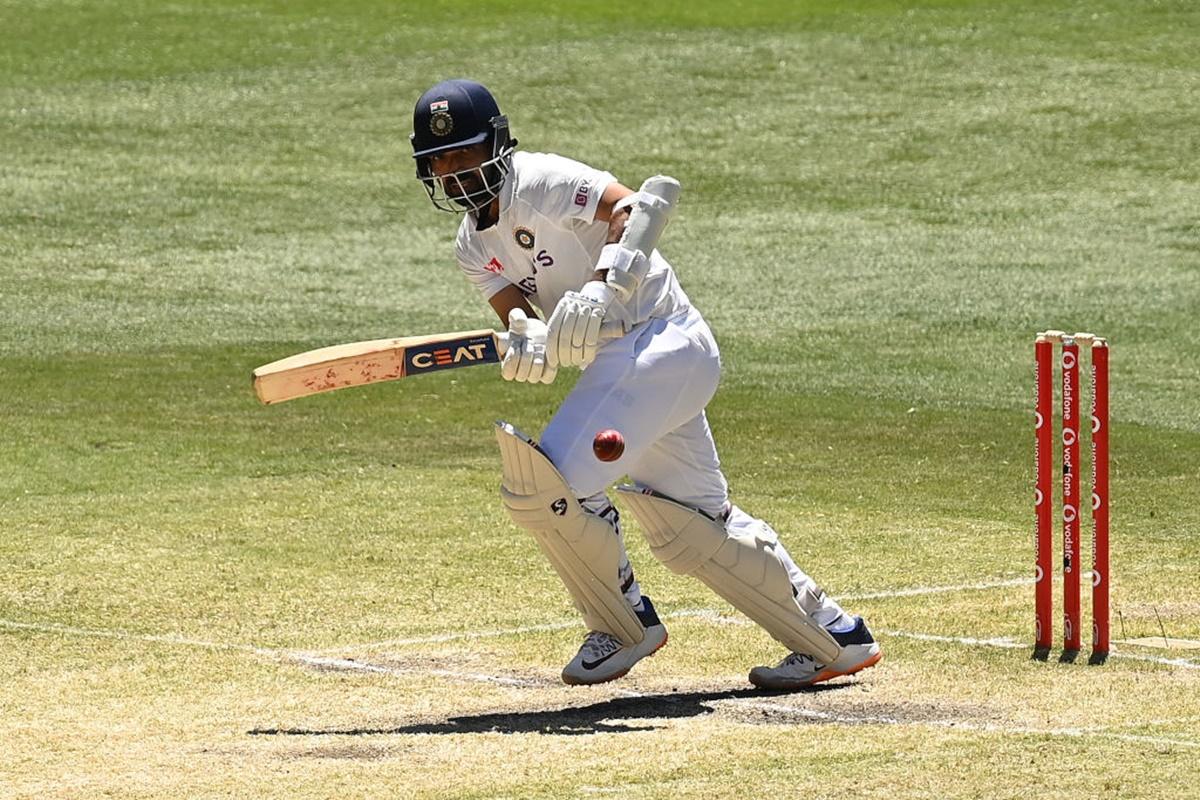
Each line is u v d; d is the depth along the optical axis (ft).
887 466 115.24
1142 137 230.27
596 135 233.35
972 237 197.06
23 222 198.18
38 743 57.36
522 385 141.59
